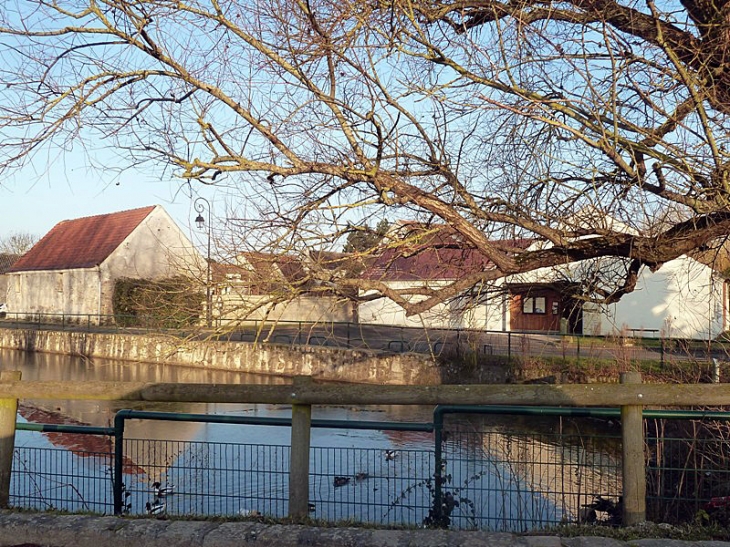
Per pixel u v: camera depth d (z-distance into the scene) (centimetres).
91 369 2839
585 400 417
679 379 1155
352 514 484
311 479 561
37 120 564
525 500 481
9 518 423
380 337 2570
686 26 645
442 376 2022
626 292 789
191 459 596
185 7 578
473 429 612
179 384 455
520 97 624
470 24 708
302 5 580
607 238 684
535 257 696
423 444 579
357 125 629
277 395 438
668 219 693
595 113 583
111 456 543
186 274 739
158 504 516
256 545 379
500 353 2080
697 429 526
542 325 2822
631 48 638
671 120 600
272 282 666
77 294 4072
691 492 499
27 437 866
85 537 402
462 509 471
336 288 657
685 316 2211
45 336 3559
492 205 736
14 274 4644
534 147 710
